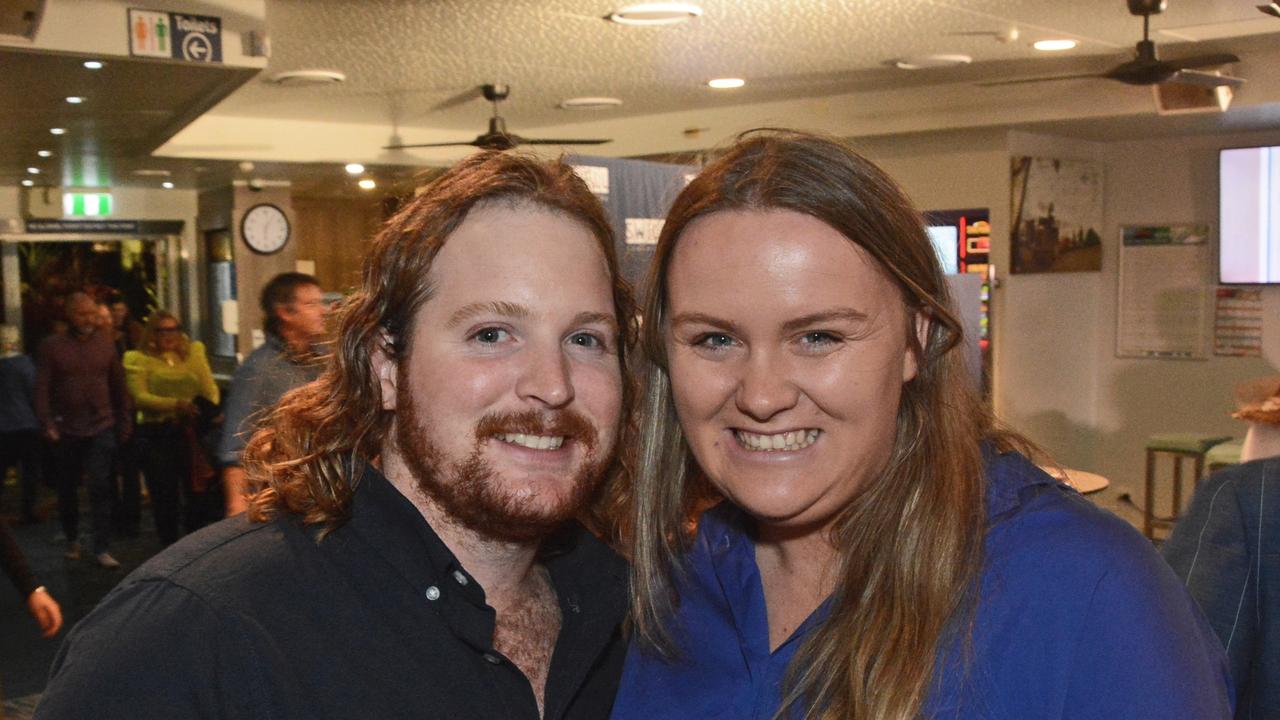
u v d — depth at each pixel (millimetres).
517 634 1315
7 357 7297
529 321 1203
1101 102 6840
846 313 1074
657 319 1275
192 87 5105
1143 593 1022
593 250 1262
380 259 1255
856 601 1151
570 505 1238
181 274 11648
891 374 1120
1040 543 1068
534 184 1246
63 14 4172
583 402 1247
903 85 7340
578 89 7137
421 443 1226
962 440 1149
